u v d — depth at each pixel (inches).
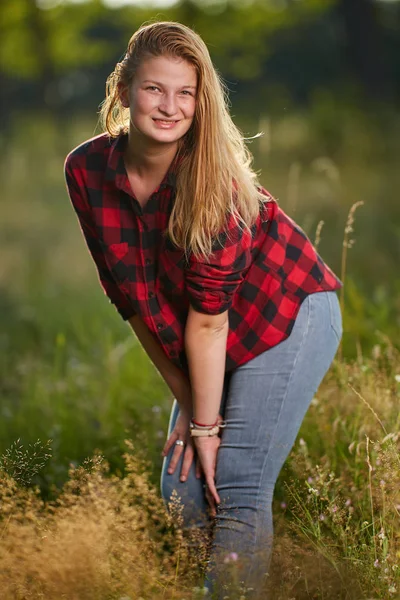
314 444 243.1
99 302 476.4
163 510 198.8
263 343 200.1
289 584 181.2
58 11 1555.1
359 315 366.6
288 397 200.1
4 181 1157.7
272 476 200.4
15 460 202.4
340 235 683.4
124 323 423.8
